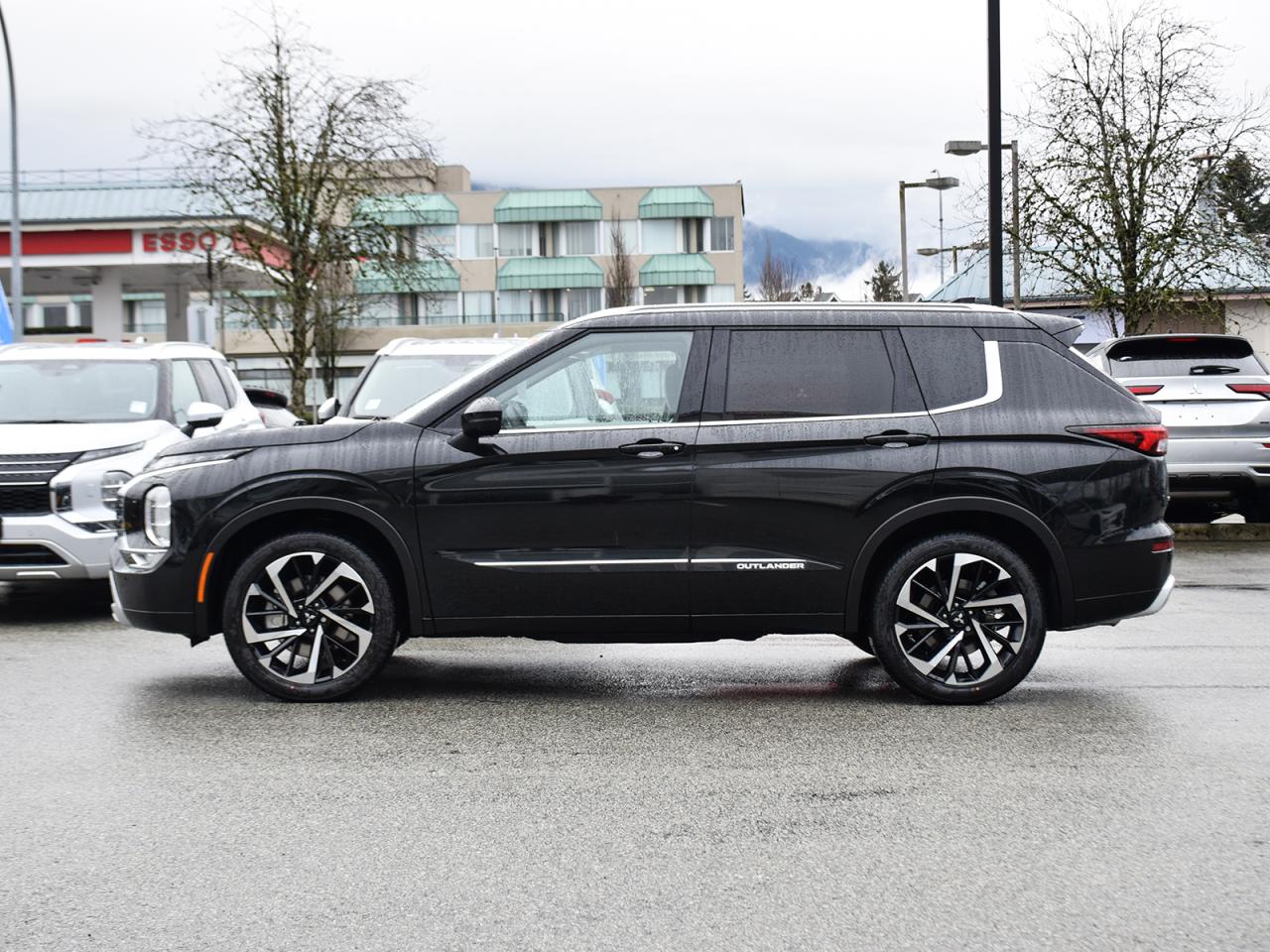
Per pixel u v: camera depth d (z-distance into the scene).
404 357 11.77
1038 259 24.42
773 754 5.26
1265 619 8.52
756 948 3.33
